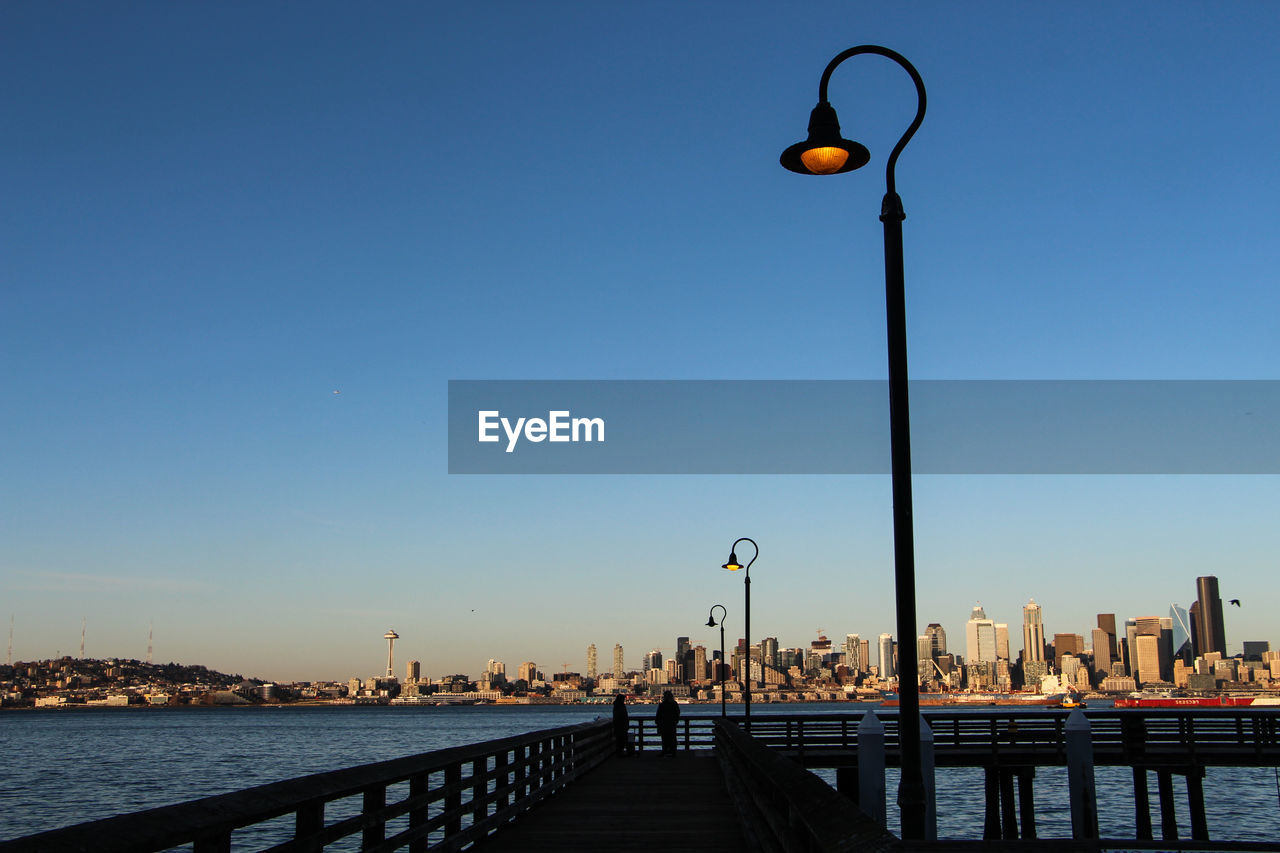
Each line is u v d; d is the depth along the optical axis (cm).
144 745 13700
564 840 1382
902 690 899
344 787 810
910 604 909
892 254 983
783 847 862
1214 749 2888
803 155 1042
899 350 959
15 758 10475
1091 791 1925
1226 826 4344
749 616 3475
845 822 570
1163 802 2927
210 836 578
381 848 940
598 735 2864
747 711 3384
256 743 14238
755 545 3578
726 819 1619
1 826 4784
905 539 920
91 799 6084
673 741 3225
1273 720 2867
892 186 999
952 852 520
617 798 1947
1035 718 3003
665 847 1312
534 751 1861
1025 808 3014
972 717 3003
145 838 496
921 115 1000
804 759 3005
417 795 1075
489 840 1384
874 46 1017
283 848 707
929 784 1733
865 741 1703
